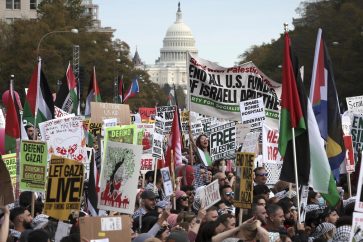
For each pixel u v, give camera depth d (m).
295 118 18.77
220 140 27.56
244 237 14.65
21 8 162.75
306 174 18.89
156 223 16.67
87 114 37.41
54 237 17.14
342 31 113.56
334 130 20.81
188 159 31.16
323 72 20.94
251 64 26.34
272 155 23.92
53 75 108.31
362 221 14.67
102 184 17.08
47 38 114.69
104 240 15.24
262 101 25.66
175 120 26.02
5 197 14.92
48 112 25.72
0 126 26.30
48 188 17.12
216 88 26.34
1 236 14.32
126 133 20.03
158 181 25.36
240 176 17.42
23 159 19.00
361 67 108.75
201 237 16.08
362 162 14.73
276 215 16.70
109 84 122.81
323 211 19.56
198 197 20.34
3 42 115.12
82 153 21.30
